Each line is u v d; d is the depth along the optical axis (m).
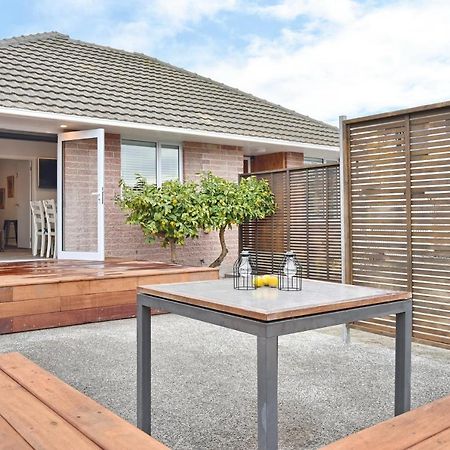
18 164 13.06
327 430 2.88
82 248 8.54
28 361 2.71
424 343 4.35
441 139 4.16
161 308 2.76
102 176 8.35
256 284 2.95
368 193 4.75
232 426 2.95
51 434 1.80
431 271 4.28
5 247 12.93
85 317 5.86
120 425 1.88
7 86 8.03
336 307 2.44
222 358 4.39
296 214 7.80
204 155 10.20
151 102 9.76
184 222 8.65
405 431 1.84
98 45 12.15
